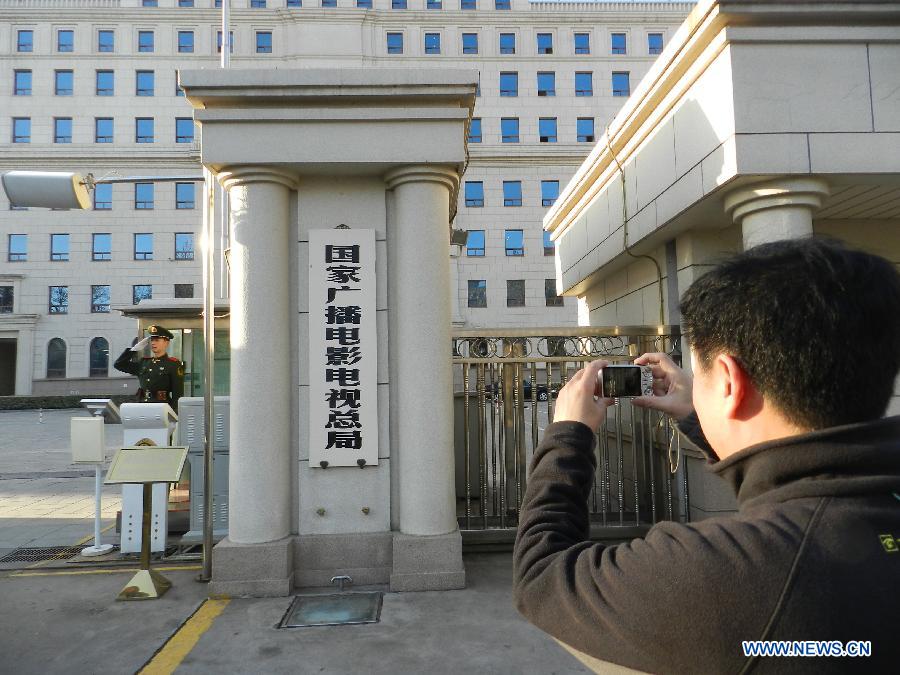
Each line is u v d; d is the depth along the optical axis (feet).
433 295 12.98
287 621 10.87
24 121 104.73
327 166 12.90
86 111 104.63
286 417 12.84
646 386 6.02
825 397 2.36
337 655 9.56
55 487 27.09
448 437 12.93
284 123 12.74
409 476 12.74
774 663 1.97
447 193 13.55
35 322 102.37
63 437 53.98
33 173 13.46
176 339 22.21
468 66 106.32
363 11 104.99
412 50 106.22
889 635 1.91
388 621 10.81
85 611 11.57
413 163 12.87
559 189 104.94
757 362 2.51
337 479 12.92
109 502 23.75
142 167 104.68
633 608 2.26
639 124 16.93
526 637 10.16
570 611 2.53
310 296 13.09
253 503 12.37
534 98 106.32
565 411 3.50
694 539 2.30
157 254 104.17
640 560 2.38
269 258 12.80
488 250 103.30
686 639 2.10
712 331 2.75
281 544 12.25
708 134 13.16
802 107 12.24
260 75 12.64
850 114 12.28
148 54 105.19
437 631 10.41
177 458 12.79
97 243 104.27
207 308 13.79
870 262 2.54
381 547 12.71
